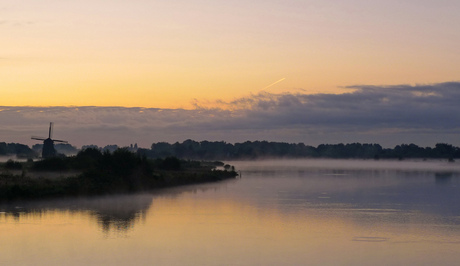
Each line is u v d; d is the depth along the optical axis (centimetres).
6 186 5631
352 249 3447
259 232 3981
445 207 5719
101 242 3553
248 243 3591
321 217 4803
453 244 3625
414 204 6031
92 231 3934
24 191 5666
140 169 7906
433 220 4700
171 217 4669
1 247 3372
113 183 7038
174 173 10106
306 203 5972
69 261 3050
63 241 3569
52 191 6025
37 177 7056
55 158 8794
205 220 4528
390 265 3073
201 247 3447
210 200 6159
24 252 3253
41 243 3506
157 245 3488
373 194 7394
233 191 7594
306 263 3089
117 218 4566
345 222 4522
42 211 4909
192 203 5791
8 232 3862
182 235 3828
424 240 3766
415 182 10675
